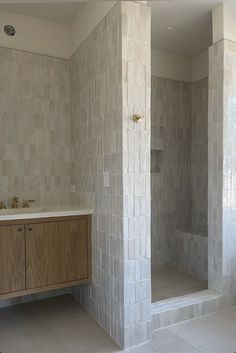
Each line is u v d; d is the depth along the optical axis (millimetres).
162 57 3814
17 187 2854
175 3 2604
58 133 3045
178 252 3838
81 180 2820
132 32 2111
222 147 2684
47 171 2992
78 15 2838
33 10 2766
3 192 2793
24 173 2885
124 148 2092
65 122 3082
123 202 2090
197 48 3719
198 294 2697
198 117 3969
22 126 2871
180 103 3980
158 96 3799
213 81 2766
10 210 2707
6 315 2594
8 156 2812
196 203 4012
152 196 3793
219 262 2721
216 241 2748
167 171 3902
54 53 3016
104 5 2307
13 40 2816
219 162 2713
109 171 2273
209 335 2246
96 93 2482
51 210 2561
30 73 2902
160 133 3828
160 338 2213
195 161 4023
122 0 2068
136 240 2139
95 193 2520
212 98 2779
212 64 2770
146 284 2182
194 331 2305
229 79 2701
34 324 2434
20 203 2861
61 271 2457
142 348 2086
